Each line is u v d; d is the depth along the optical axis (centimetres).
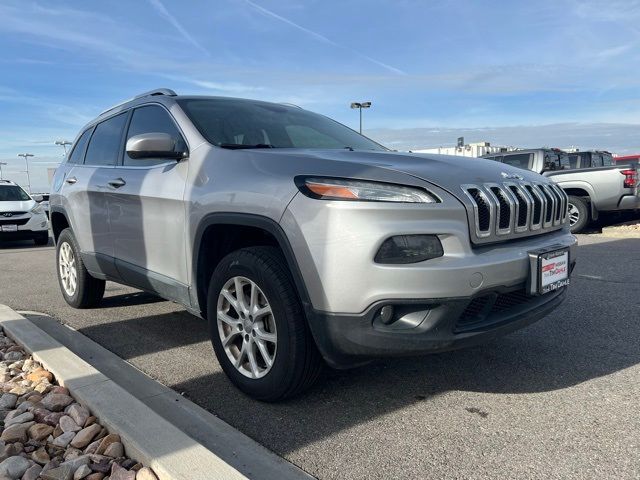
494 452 250
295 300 276
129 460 236
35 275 768
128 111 445
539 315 301
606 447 252
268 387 292
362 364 282
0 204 1241
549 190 324
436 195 260
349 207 252
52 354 345
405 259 251
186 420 285
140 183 384
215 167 322
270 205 277
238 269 298
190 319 484
